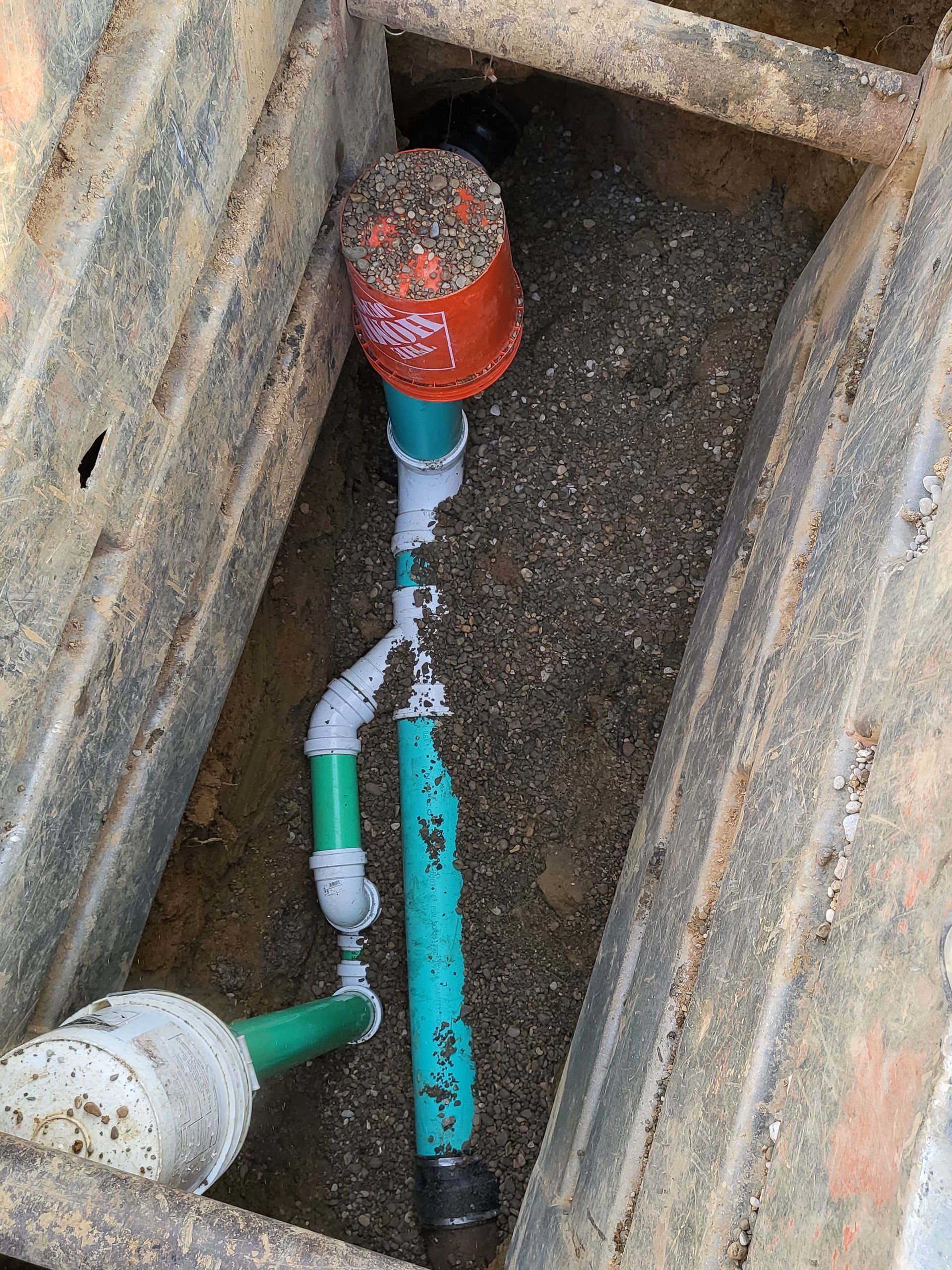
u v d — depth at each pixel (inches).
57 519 71.6
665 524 148.5
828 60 94.2
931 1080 43.9
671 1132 77.4
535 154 158.7
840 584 76.5
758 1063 62.7
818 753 68.7
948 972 45.3
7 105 56.9
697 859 91.5
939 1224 42.2
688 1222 67.1
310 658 148.6
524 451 152.8
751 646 98.3
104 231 68.1
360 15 104.1
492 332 117.3
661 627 146.6
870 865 57.9
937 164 87.0
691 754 112.6
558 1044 141.4
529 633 148.7
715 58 94.5
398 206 108.3
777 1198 58.1
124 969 108.9
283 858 145.6
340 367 132.3
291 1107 141.3
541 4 95.7
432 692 147.3
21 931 82.9
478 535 151.2
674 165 151.1
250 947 140.3
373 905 148.0
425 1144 139.9
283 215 100.6
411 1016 143.4
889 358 82.7
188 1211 63.7
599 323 154.3
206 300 90.7
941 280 76.3
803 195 146.6
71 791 84.8
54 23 61.1
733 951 74.7
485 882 144.6
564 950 142.6
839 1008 56.4
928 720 55.2
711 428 148.6
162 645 96.3
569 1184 105.3
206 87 78.8
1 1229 63.6
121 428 78.2
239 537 109.7
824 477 92.3
